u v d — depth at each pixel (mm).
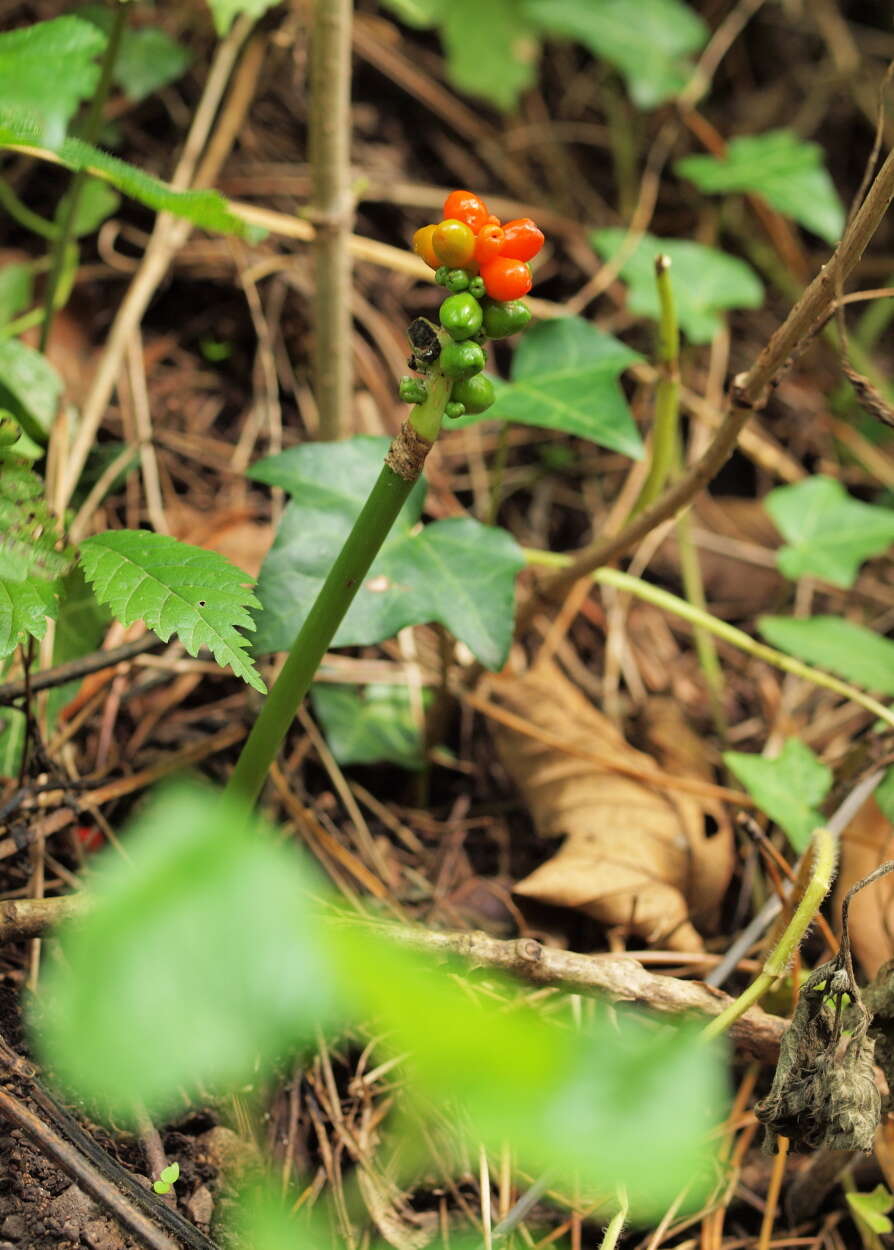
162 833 279
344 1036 708
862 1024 618
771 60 1417
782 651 1002
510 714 841
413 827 823
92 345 965
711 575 1066
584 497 1079
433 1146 686
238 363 1010
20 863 716
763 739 945
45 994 672
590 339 796
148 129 1065
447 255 574
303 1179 681
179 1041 258
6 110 615
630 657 971
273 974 265
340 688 848
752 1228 705
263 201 1083
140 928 264
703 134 1233
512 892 749
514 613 725
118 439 929
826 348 1217
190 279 1013
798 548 917
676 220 1304
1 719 743
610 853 768
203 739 801
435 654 903
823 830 681
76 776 763
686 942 751
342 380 869
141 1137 650
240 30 986
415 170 1191
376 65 1196
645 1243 671
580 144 1327
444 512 998
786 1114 626
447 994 300
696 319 1000
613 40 1183
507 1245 660
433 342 584
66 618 755
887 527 919
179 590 604
